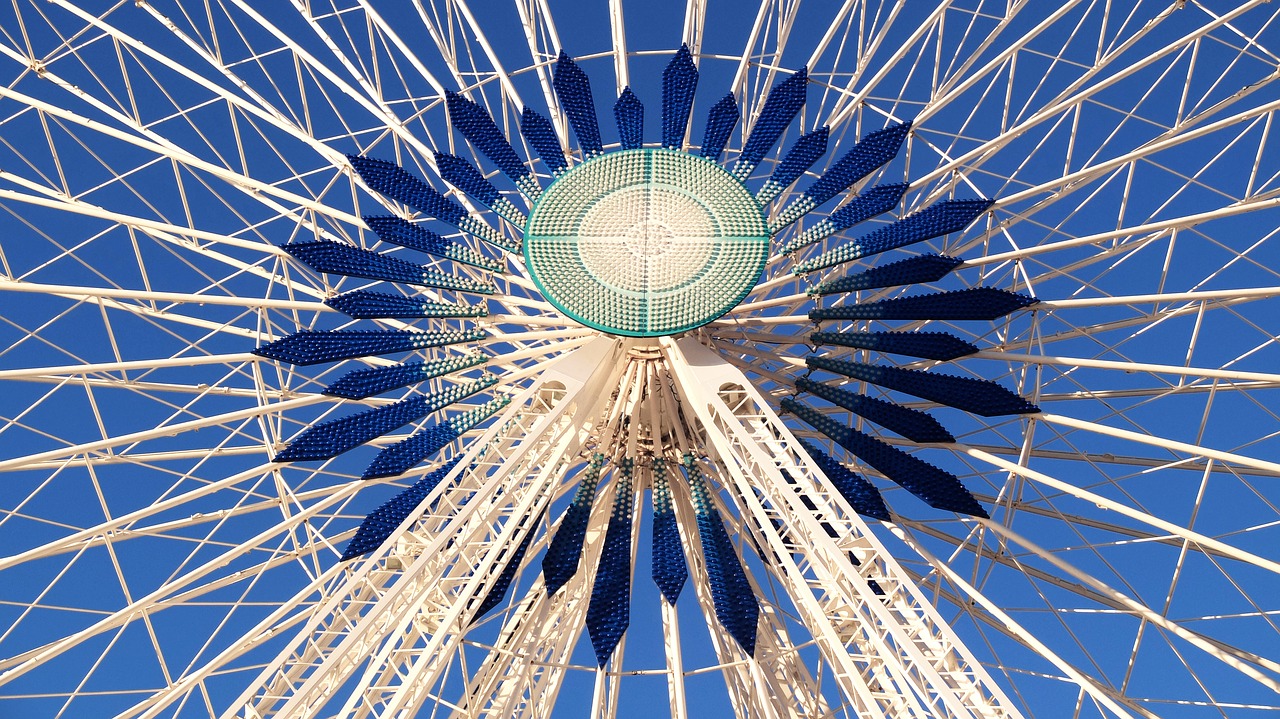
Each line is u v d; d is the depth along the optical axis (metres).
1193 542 25.66
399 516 25.66
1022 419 27.23
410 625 25.44
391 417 26.22
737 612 25.92
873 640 22.66
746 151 27.86
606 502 29.11
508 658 26.55
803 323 28.70
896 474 26.47
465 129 28.20
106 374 27.33
